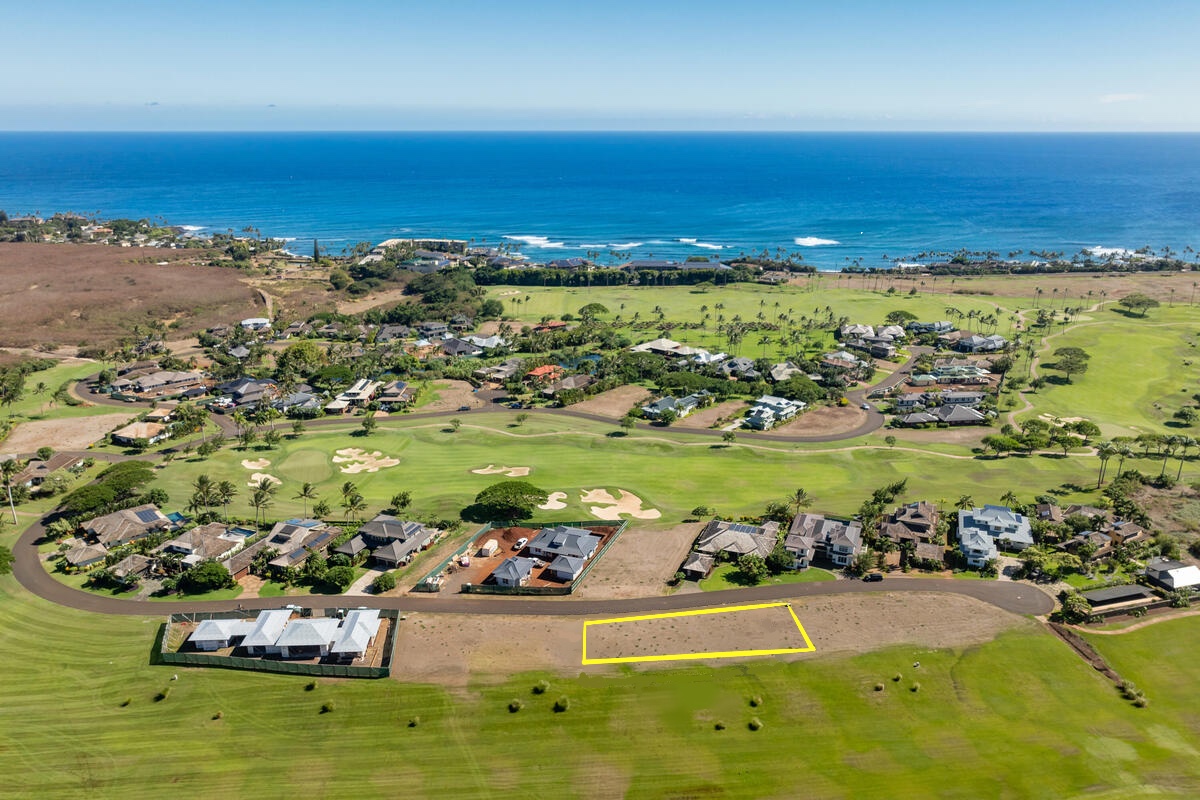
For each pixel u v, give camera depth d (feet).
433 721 251.60
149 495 407.03
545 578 342.44
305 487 404.36
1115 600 320.70
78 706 259.60
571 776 228.43
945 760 233.96
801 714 253.65
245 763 234.99
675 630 301.22
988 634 298.97
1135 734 245.86
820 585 335.88
